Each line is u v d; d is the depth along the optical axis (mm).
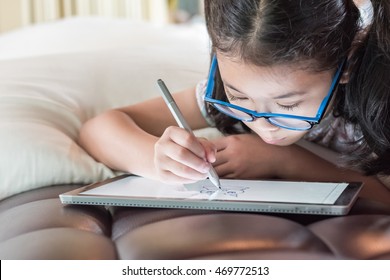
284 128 797
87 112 1117
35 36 1933
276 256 582
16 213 761
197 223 646
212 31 790
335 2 754
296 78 734
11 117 967
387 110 860
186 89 1111
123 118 967
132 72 1227
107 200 725
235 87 769
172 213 697
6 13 2537
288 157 874
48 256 603
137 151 868
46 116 1021
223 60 767
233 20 739
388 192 905
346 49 787
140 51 1395
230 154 858
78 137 1030
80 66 1241
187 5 2881
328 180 875
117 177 856
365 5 833
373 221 658
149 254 588
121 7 2697
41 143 892
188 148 739
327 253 592
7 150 875
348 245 604
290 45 716
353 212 700
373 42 829
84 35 1867
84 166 894
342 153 955
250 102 782
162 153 758
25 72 1210
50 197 823
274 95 747
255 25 723
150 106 1041
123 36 1838
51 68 1229
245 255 580
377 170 899
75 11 2631
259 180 809
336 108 910
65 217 710
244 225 634
